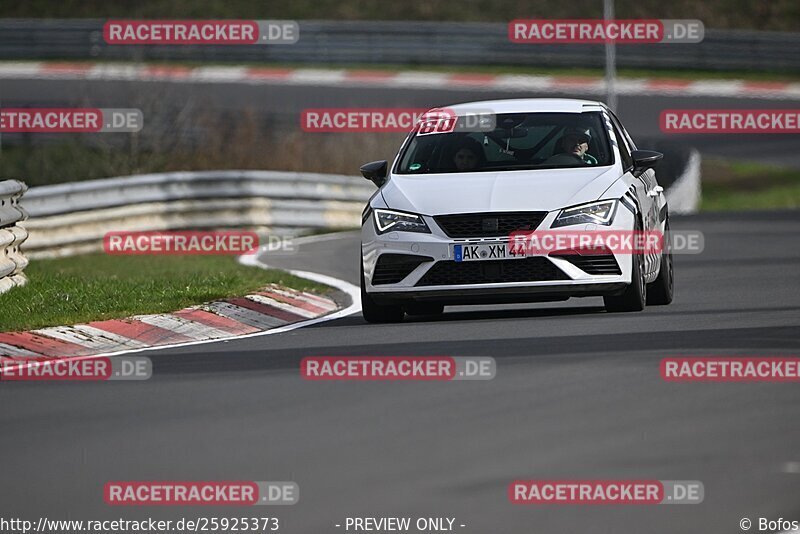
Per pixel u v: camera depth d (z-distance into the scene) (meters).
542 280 35.41
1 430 23.75
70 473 20.14
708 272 50.81
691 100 146.25
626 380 26.11
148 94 112.56
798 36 156.38
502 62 157.75
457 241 35.50
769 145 135.88
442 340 32.69
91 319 37.00
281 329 37.53
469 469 19.28
